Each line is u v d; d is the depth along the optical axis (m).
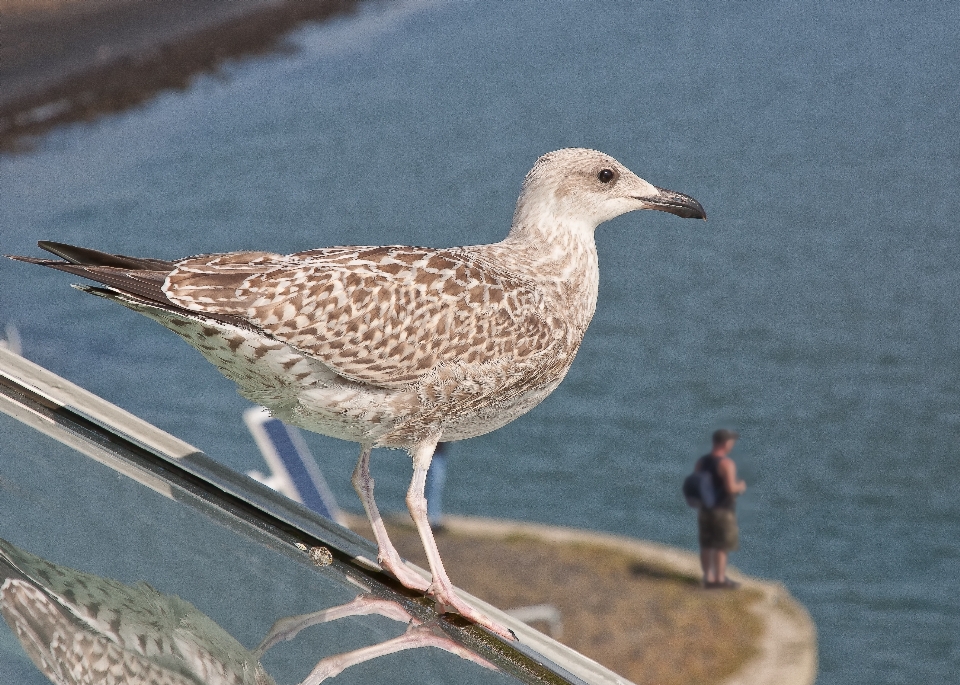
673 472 15.52
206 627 2.91
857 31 32.91
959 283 21.36
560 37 29.66
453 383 3.88
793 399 17.47
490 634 3.17
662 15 32.28
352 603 3.20
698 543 13.95
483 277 3.98
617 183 4.54
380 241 19.39
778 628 12.55
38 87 16.58
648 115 27.09
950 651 12.12
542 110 25.95
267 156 20.81
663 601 12.73
